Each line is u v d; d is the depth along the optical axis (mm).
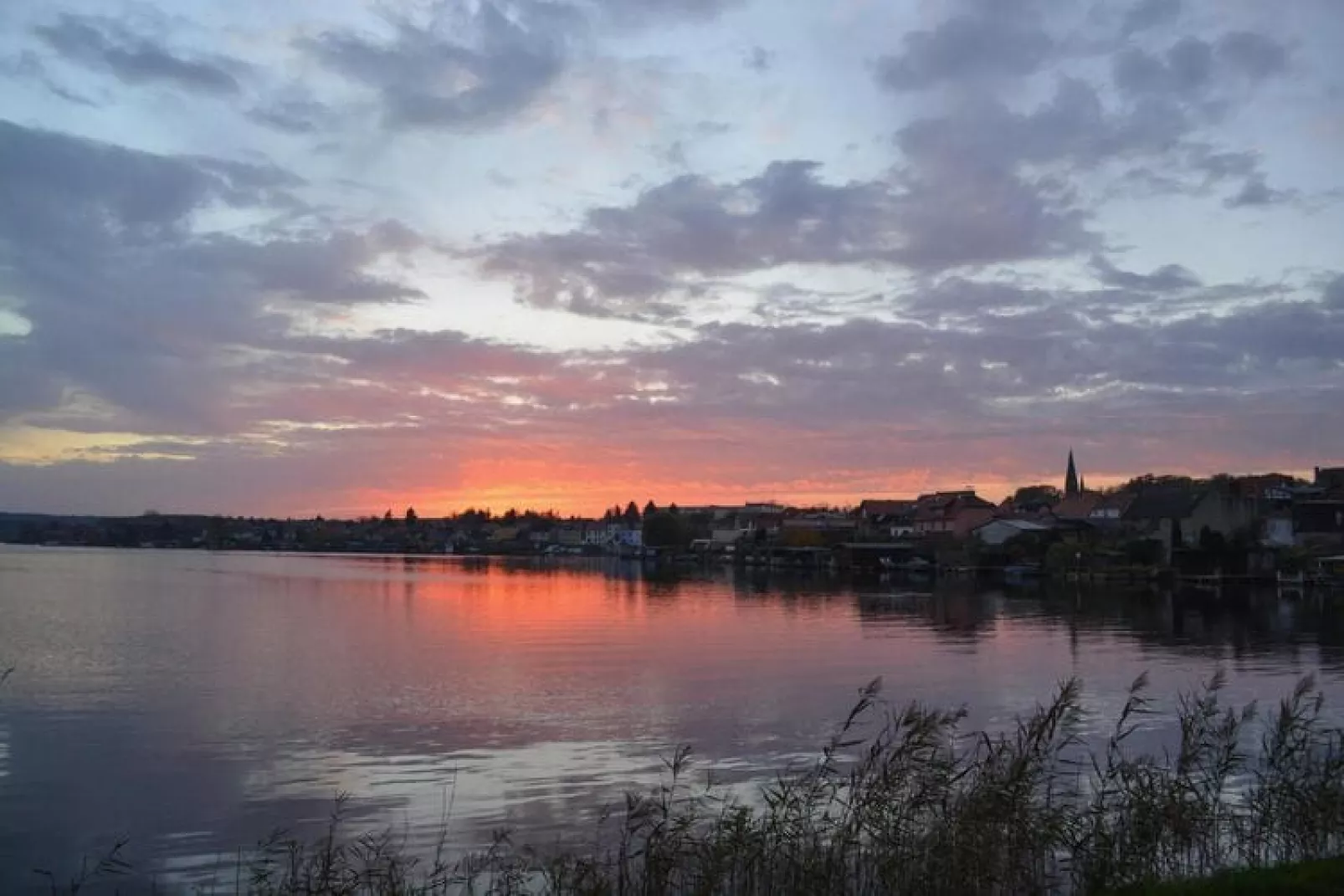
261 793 24156
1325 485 145750
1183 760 16938
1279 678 42656
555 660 49781
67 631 63344
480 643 58125
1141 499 129000
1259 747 26219
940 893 14219
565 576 158375
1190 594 97125
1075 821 15500
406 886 16984
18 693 38594
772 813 16359
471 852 19484
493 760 27531
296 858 18344
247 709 35250
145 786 24750
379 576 156750
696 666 47500
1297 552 107125
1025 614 76438
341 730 31547
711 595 106000
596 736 30625
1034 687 40281
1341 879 12312
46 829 21281
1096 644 56000
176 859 19438
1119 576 118000
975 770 18172
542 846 19703
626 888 15227
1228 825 17062
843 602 92812
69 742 29656
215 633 62969
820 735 30734
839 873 14633
